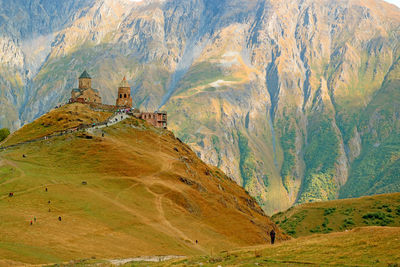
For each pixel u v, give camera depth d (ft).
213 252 362.74
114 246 320.29
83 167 473.26
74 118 654.53
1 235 304.30
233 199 568.82
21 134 623.36
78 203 383.24
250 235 442.09
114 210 386.32
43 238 310.04
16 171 440.86
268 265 220.23
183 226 401.08
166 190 453.17
